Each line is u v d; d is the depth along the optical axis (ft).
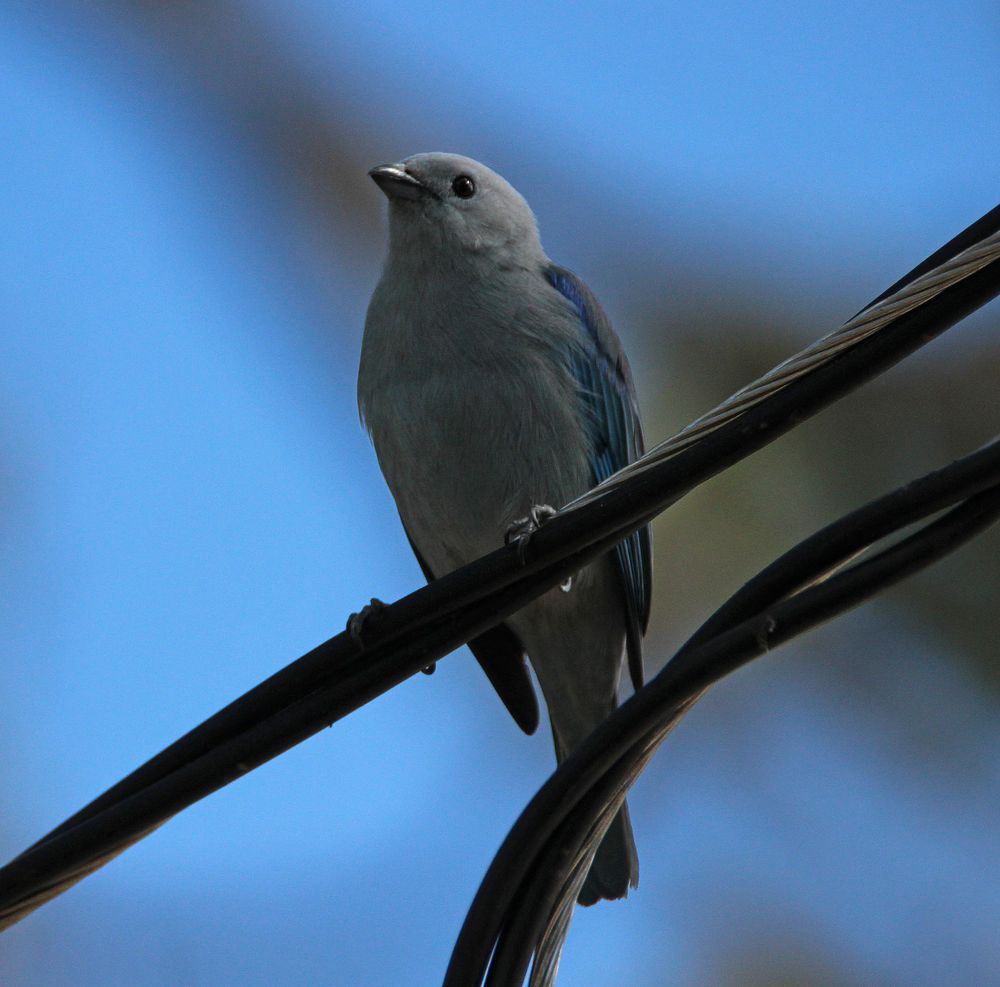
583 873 23.38
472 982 22.74
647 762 22.35
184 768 22.57
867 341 20.26
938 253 20.66
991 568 41.86
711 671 20.44
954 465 19.48
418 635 22.85
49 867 22.34
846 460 41.34
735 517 40.91
